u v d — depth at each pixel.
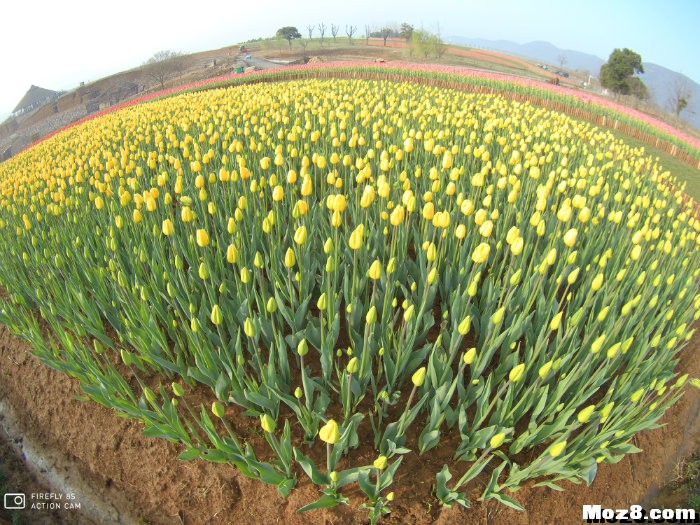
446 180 7.27
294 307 4.73
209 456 3.53
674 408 5.16
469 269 5.30
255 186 5.55
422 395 4.09
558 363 3.60
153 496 4.36
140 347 4.56
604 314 3.86
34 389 5.99
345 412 3.91
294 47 97.50
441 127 10.53
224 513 4.00
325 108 11.76
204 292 5.17
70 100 81.19
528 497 3.83
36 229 7.02
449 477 3.46
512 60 86.44
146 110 17.08
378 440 3.87
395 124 10.09
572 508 3.96
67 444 5.21
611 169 8.92
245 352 4.85
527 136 9.86
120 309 5.39
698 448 4.89
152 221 5.97
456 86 27.30
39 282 6.27
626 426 3.98
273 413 4.06
